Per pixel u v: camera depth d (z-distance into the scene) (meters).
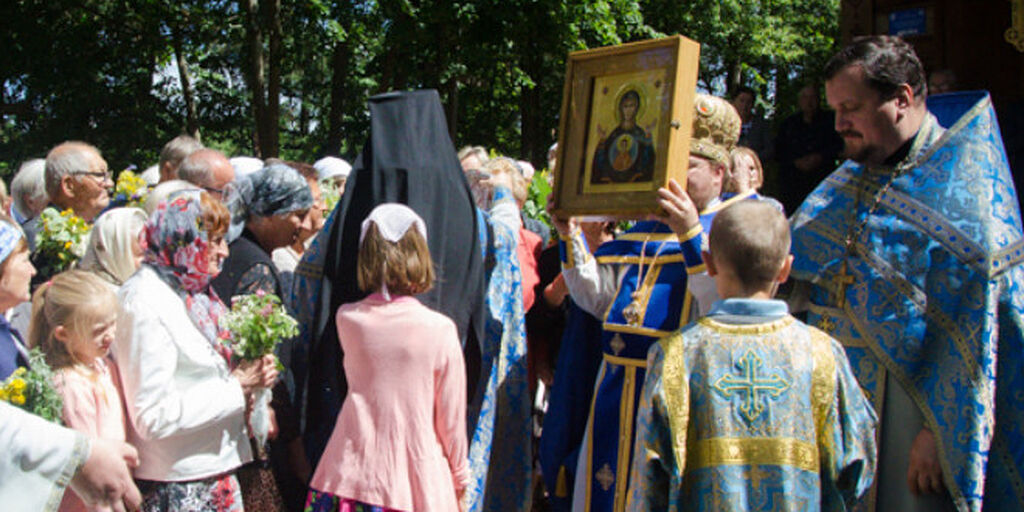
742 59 28.44
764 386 2.58
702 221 3.46
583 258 3.63
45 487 2.42
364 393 3.23
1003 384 2.97
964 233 2.91
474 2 17.33
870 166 3.15
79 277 3.04
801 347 2.61
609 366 3.51
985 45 6.55
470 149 6.03
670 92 3.21
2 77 19.58
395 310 3.26
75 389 2.97
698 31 26.42
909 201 3.03
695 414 2.63
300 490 3.94
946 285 2.92
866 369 3.07
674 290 3.44
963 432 2.83
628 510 2.66
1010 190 3.00
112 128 21.23
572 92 3.52
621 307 3.51
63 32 19.88
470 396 3.77
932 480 2.90
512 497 4.20
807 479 2.55
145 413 3.02
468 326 3.74
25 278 3.07
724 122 3.48
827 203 3.27
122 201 5.78
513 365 4.18
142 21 20.08
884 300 3.02
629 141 3.33
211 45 22.94
